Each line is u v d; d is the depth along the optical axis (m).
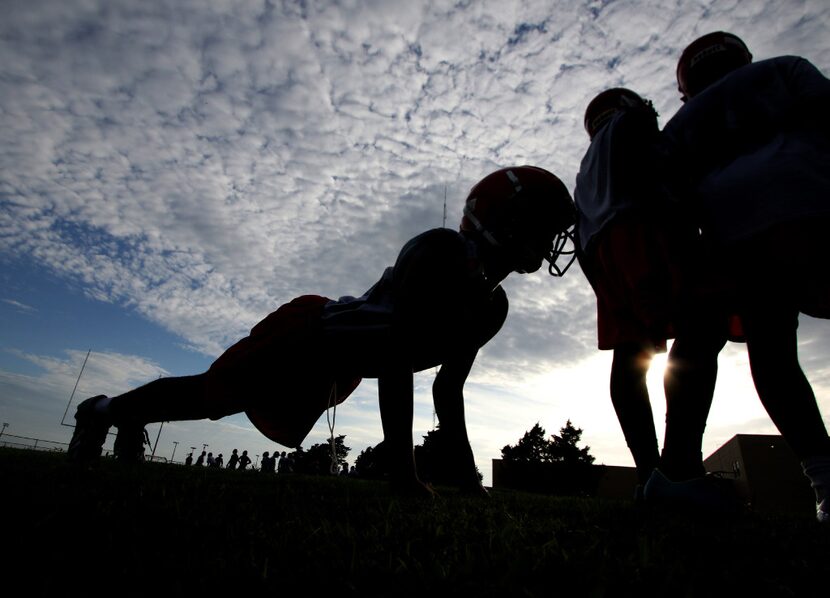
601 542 1.13
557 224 2.37
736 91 2.14
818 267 1.79
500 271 2.39
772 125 2.03
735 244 1.95
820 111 1.95
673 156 2.26
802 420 1.83
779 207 1.84
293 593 0.72
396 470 2.13
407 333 2.24
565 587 0.79
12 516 1.08
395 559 0.92
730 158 2.12
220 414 2.81
